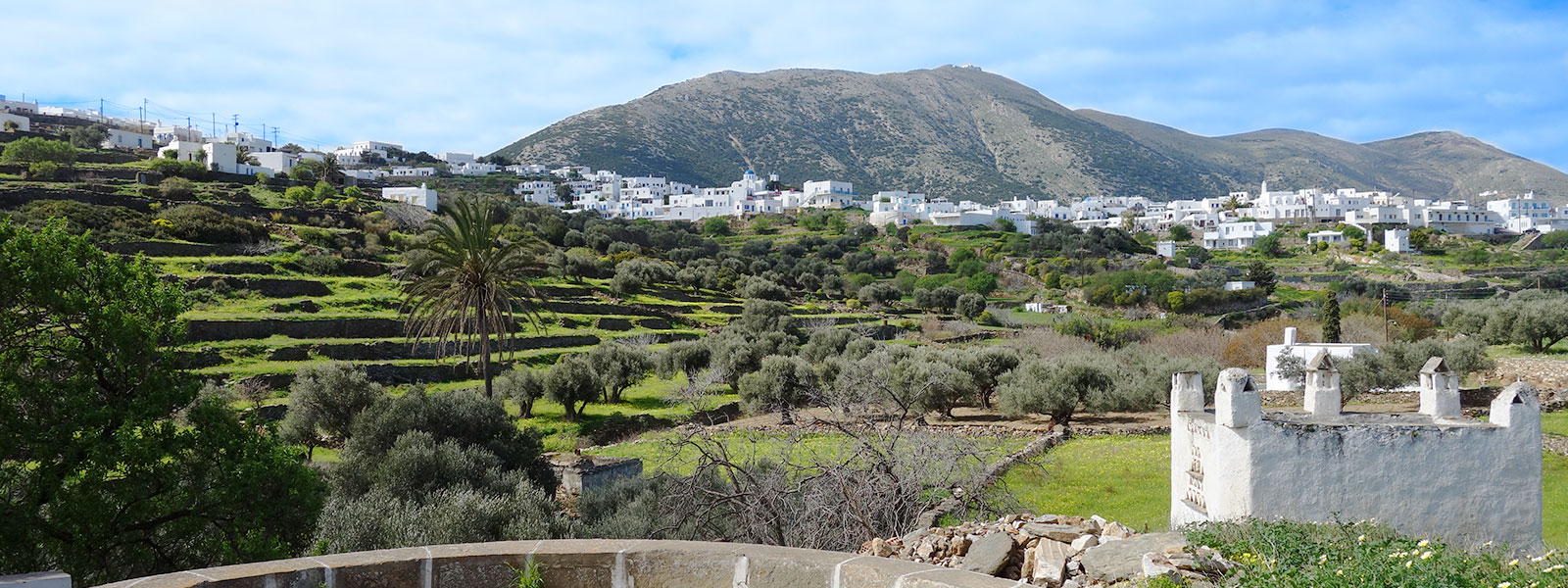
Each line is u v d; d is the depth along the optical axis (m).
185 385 17.73
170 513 16.81
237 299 61.19
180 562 17.05
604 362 52.22
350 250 80.56
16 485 16.66
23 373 17.00
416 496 24.22
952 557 12.65
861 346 59.66
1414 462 15.01
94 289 17.89
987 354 51.41
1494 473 15.02
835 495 16.56
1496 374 50.34
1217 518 15.66
